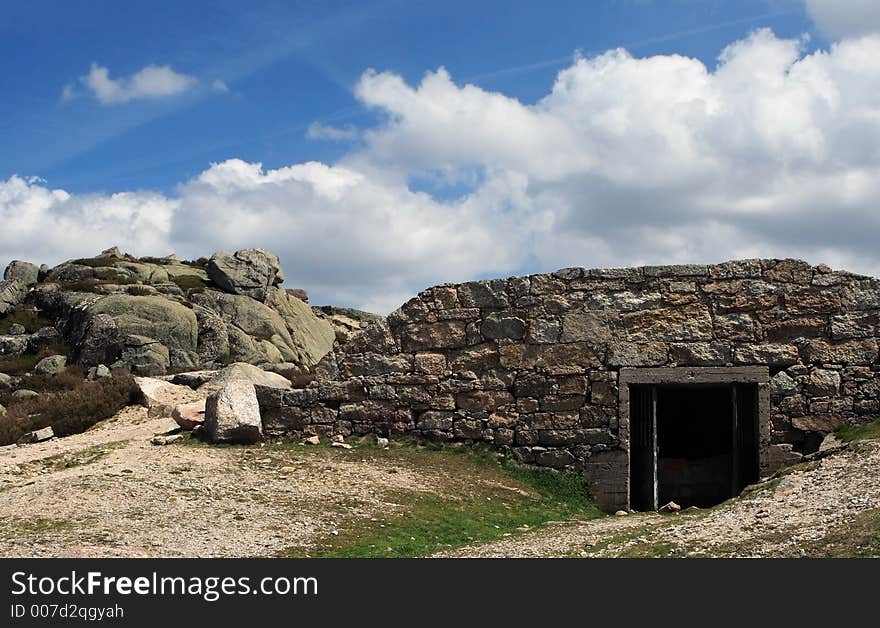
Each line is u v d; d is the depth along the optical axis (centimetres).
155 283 5381
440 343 2291
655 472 2183
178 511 1666
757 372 2153
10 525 1534
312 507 1753
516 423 2225
